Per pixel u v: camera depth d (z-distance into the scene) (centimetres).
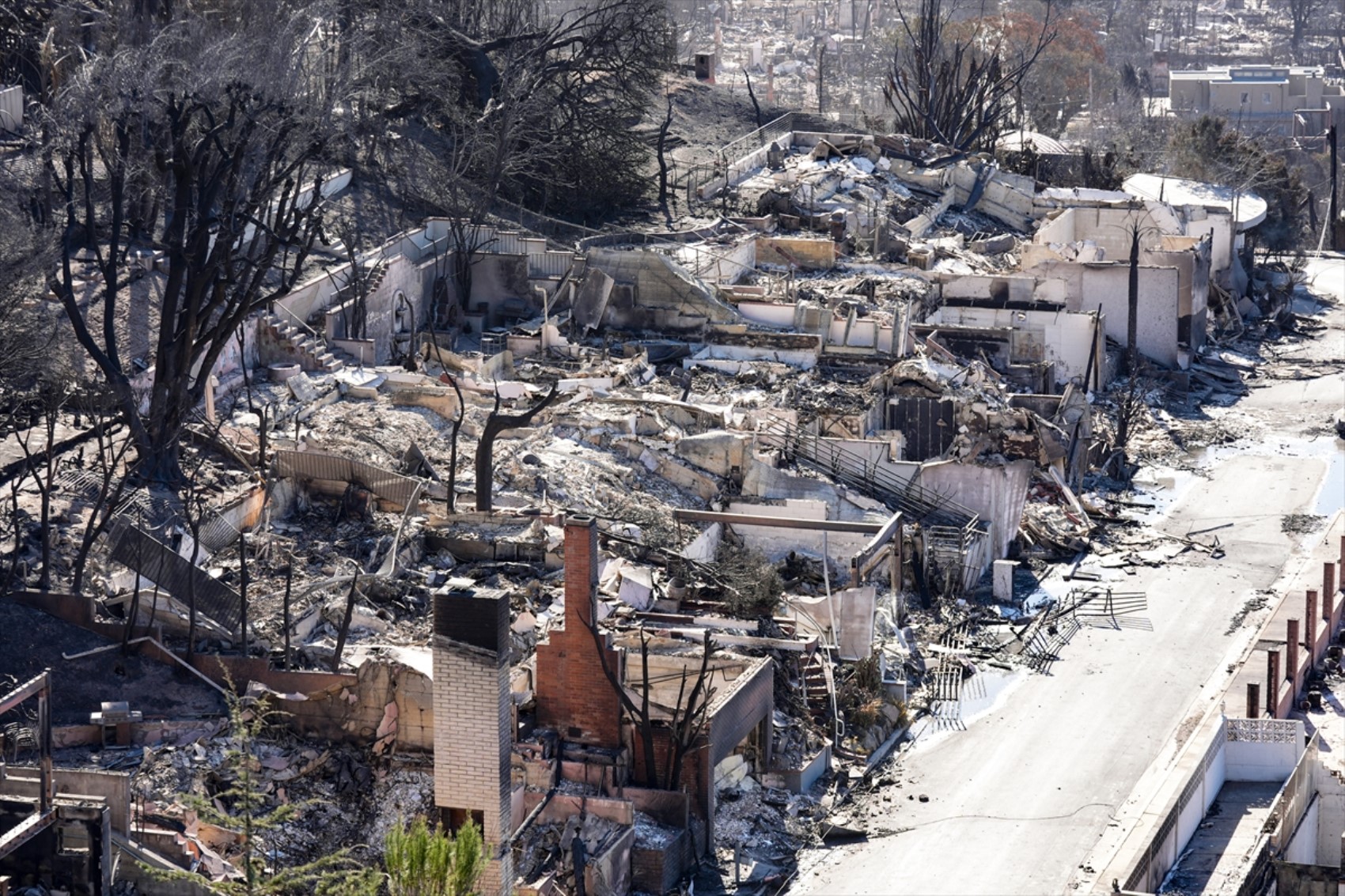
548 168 15312
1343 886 7519
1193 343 15488
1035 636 10088
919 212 16500
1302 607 10531
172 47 11012
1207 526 11938
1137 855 7431
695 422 11194
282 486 9312
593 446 10656
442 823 7006
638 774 7706
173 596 8025
